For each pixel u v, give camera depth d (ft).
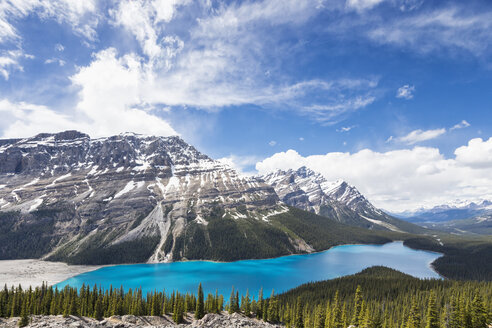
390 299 493.36
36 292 402.52
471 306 314.76
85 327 202.08
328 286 583.17
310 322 377.71
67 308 365.61
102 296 407.03
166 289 625.82
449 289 492.54
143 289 621.31
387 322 336.70
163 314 383.86
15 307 349.20
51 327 191.93
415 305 301.02
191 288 637.30
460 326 306.76
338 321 329.31
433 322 283.79
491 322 326.03
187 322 358.84
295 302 474.90
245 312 409.49
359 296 330.75
